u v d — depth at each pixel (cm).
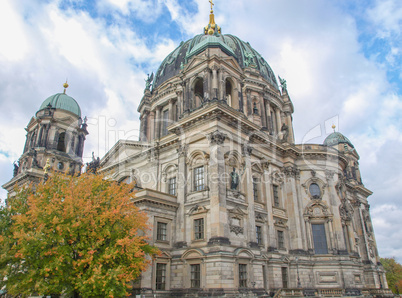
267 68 7988
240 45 7825
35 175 7125
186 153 4703
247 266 4006
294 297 4256
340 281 5034
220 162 4188
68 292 2870
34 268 2906
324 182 5738
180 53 7556
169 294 4069
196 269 3966
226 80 5097
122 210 3316
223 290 3562
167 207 4459
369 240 8169
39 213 3033
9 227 3469
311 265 5116
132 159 5875
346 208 5884
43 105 8294
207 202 4181
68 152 7944
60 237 2894
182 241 4288
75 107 8475
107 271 2858
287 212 5375
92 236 3027
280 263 4644
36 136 7875
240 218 4256
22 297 3319
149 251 3522
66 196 3088
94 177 3572
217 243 3769
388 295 5216
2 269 3017
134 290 3866
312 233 5459
